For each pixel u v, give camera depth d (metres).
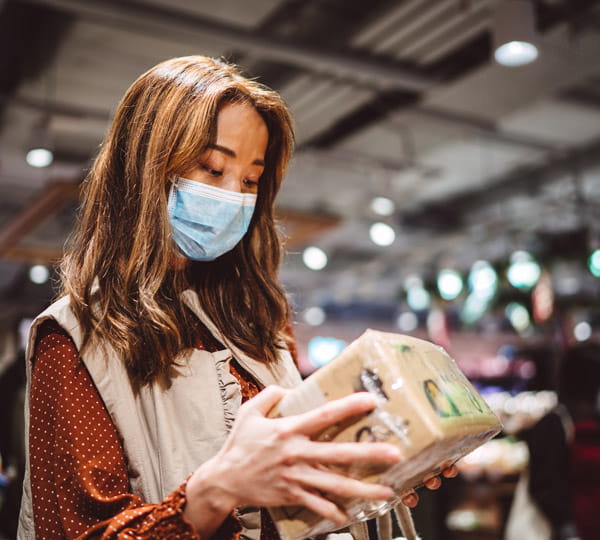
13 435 3.09
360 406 0.78
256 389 1.12
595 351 3.34
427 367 0.88
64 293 1.08
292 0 5.02
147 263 1.03
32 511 0.96
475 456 5.76
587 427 3.20
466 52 5.91
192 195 1.05
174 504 0.83
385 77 5.70
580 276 12.02
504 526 4.99
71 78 5.92
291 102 6.64
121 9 4.54
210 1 4.70
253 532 1.00
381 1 5.07
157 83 1.08
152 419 0.99
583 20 5.06
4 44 5.32
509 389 12.32
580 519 3.13
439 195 10.22
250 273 1.22
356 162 7.92
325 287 14.46
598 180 9.37
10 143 7.17
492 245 12.09
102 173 1.10
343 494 0.77
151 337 0.99
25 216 6.40
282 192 9.23
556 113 7.39
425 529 4.34
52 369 0.98
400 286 14.89
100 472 0.92
